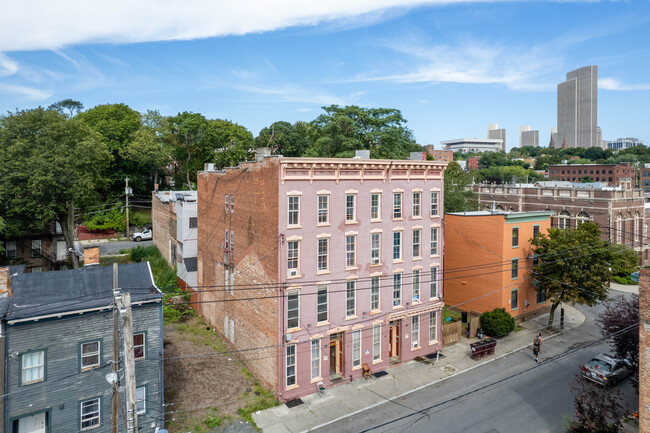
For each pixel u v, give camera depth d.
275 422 22.28
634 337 23.20
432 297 31.25
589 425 18.44
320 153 52.16
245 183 27.91
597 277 31.83
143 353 20.81
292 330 24.52
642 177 130.75
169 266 46.47
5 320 17.48
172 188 74.62
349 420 22.58
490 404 24.25
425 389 25.97
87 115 71.44
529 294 38.62
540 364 28.98
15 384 17.78
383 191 27.98
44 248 47.47
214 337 32.81
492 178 135.25
